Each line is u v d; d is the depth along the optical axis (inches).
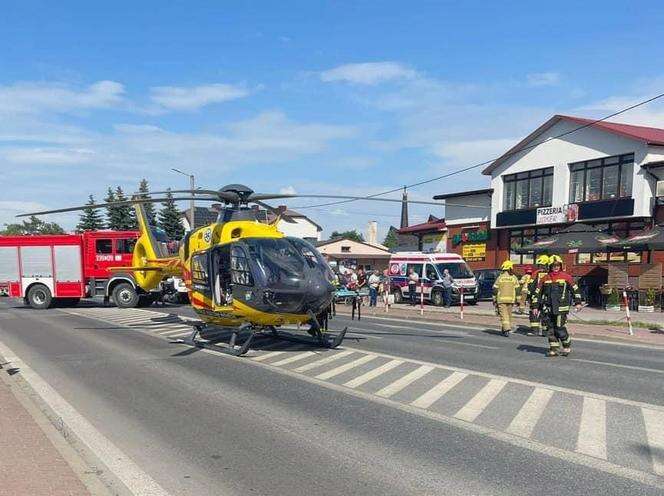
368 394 304.0
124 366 390.6
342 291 479.5
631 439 226.2
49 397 302.8
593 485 181.2
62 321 695.7
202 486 181.3
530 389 313.6
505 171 1263.5
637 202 981.2
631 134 994.7
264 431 239.8
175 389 319.6
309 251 449.7
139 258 678.5
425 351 450.6
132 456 209.9
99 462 203.6
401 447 217.9
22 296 916.0
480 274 1127.0
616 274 879.1
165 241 709.9
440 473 191.3
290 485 181.8
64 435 235.3
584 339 546.6
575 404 280.8
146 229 658.2
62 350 462.3
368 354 434.9
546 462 201.3
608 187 1049.5
